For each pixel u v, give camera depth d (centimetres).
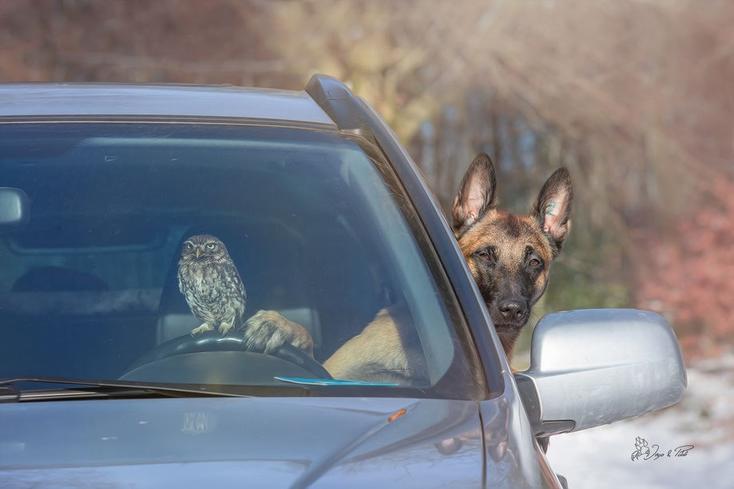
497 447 543
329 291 682
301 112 784
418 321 647
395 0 2998
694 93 3094
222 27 3041
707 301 2633
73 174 712
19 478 496
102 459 512
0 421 542
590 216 3197
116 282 677
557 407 633
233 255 692
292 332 657
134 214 700
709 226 2770
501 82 2998
